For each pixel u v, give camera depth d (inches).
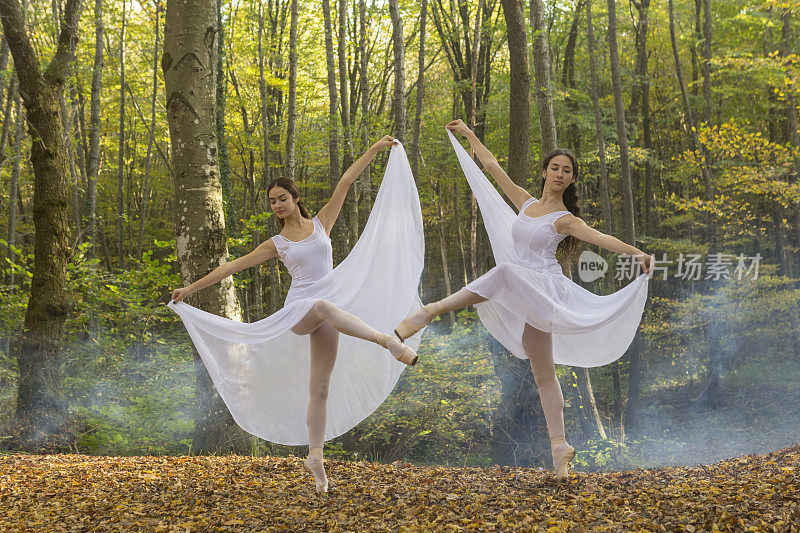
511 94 384.8
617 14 847.1
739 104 848.3
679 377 706.2
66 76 393.4
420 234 194.5
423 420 465.4
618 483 185.2
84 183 861.2
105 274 450.0
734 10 802.8
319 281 182.9
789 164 597.0
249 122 898.1
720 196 640.4
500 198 200.8
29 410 352.2
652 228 889.5
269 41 780.0
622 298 165.5
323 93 901.2
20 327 422.6
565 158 175.0
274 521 149.0
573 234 171.5
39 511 168.2
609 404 661.9
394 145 201.0
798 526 130.2
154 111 858.1
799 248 703.7
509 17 382.6
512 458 383.9
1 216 910.4
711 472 206.2
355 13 802.2
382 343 157.9
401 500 166.1
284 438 193.3
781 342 695.7
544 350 179.0
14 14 370.0
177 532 142.6
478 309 183.8
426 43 932.0
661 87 991.0
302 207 191.8
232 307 298.5
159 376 436.1
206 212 295.3
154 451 342.0
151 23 849.5
